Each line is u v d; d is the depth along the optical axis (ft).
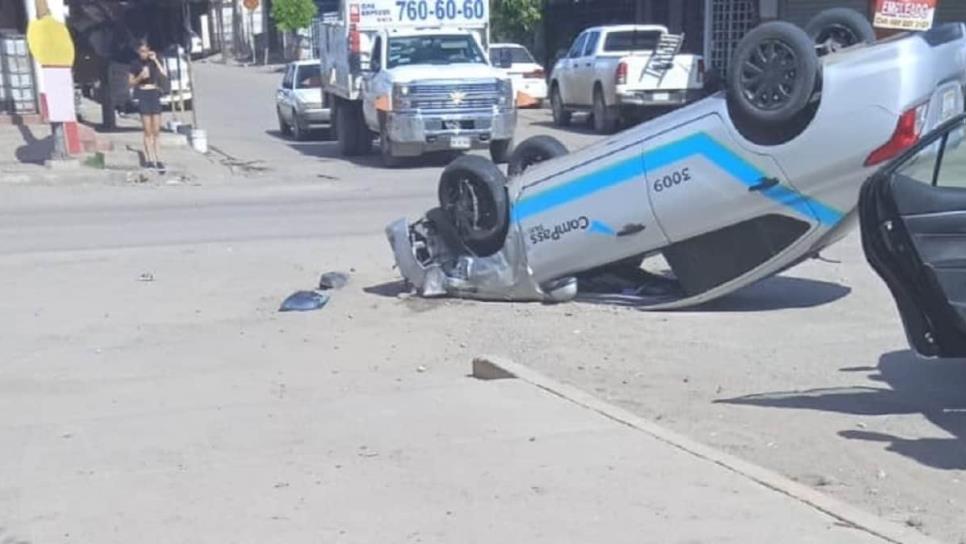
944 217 23.80
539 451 22.66
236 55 235.81
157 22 96.12
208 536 19.19
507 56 117.39
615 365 30.71
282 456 23.45
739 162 33.45
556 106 103.96
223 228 55.83
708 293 35.53
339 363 32.22
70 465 23.57
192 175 75.97
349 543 18.62
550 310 37.22
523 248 37.58
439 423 25.09
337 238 52.29
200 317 38.68
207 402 28.60
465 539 18.56
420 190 66.95
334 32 89.86
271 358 33.12
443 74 75.77
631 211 35.45
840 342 32.22
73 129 77.97
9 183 72.38
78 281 44.73
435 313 37.68
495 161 78.48
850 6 95.76
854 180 32.48
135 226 57.16
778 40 32.09
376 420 25.75
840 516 18.75
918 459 22.50
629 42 97.96
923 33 33.12
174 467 23.06
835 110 32.12
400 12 83.97
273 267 46.37
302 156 88.02
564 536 18.45
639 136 35.32
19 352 34.83
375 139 91.30
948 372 28.86
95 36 94.02
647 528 18.57
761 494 19.84
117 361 33.47
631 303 37.32
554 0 135.23
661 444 22.74
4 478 22.86
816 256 38.73
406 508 20.03
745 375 29.27
